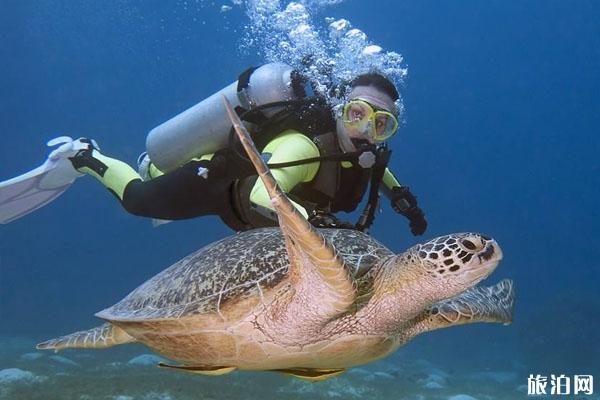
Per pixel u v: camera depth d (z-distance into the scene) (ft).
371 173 14.11
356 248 10.88
